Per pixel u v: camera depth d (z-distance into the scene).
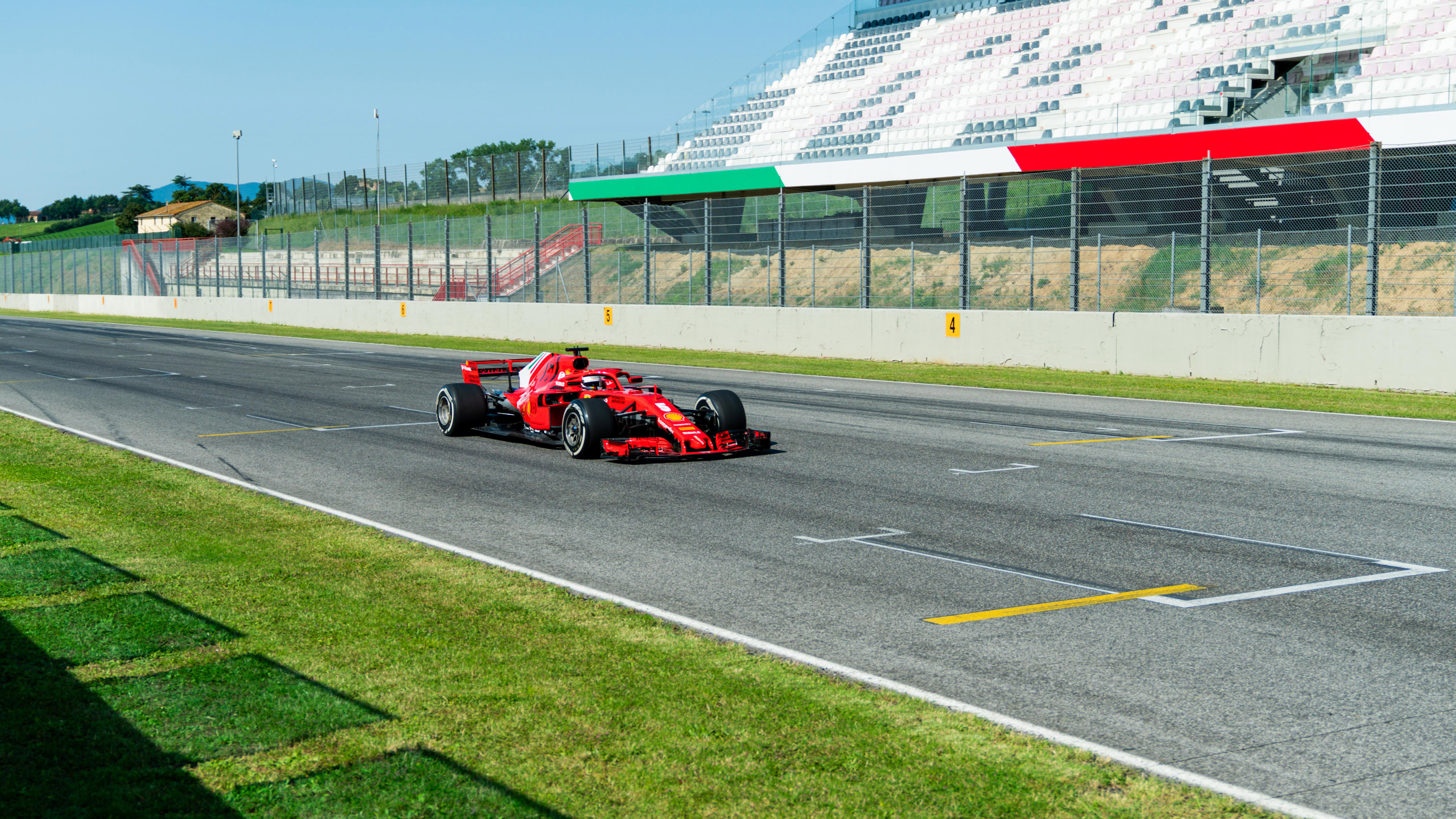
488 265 34.50
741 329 27.12
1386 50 30.08
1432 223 25.31
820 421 14.92
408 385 20.41
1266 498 9.65
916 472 11.05
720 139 47.56
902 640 5.90
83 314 55.12
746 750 4.46
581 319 31.12
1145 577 7.15
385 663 5.50
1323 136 25.94
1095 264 30.23
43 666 5.45
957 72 41.69
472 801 4.04
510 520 8.97
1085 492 9.99
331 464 11.72
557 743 4.53
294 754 4.43
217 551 7.89
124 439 13.63
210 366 24.62
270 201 67.31
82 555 7.70
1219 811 3.96
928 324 23.59
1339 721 4.79
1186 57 35.09
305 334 38.12
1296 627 6.09
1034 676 5.35
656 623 6.16
